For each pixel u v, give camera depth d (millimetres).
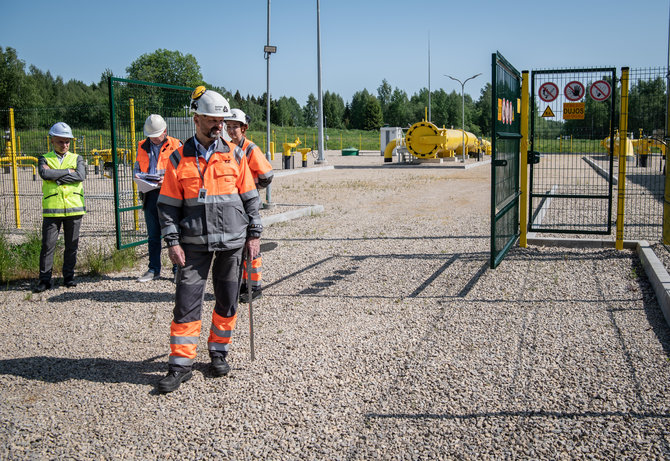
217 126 4453
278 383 4430
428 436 3629
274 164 35312
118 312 6266
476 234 10328
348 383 4395
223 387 4395
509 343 5090
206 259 4547
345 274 7668
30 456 3496
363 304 6336
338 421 3842
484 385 4293
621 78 8406
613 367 4535
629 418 3752
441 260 8312
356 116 143375
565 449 3436
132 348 5223
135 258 8734
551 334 5277
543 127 9078
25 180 23203
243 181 4691
